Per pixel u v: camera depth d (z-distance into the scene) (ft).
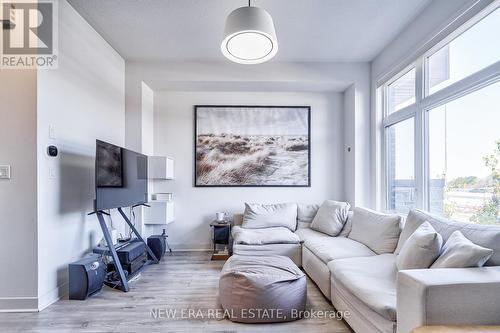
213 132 13.75
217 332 6.22
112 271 9.27
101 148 8.36
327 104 13.97
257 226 12.06
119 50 11.46
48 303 7.47
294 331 6.28
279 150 13.83
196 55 11.96
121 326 6.44
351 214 11.33
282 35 10.28
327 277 7.74
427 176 9.25
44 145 7.44
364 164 12.67
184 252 13.20
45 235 7.43
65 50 8.34
